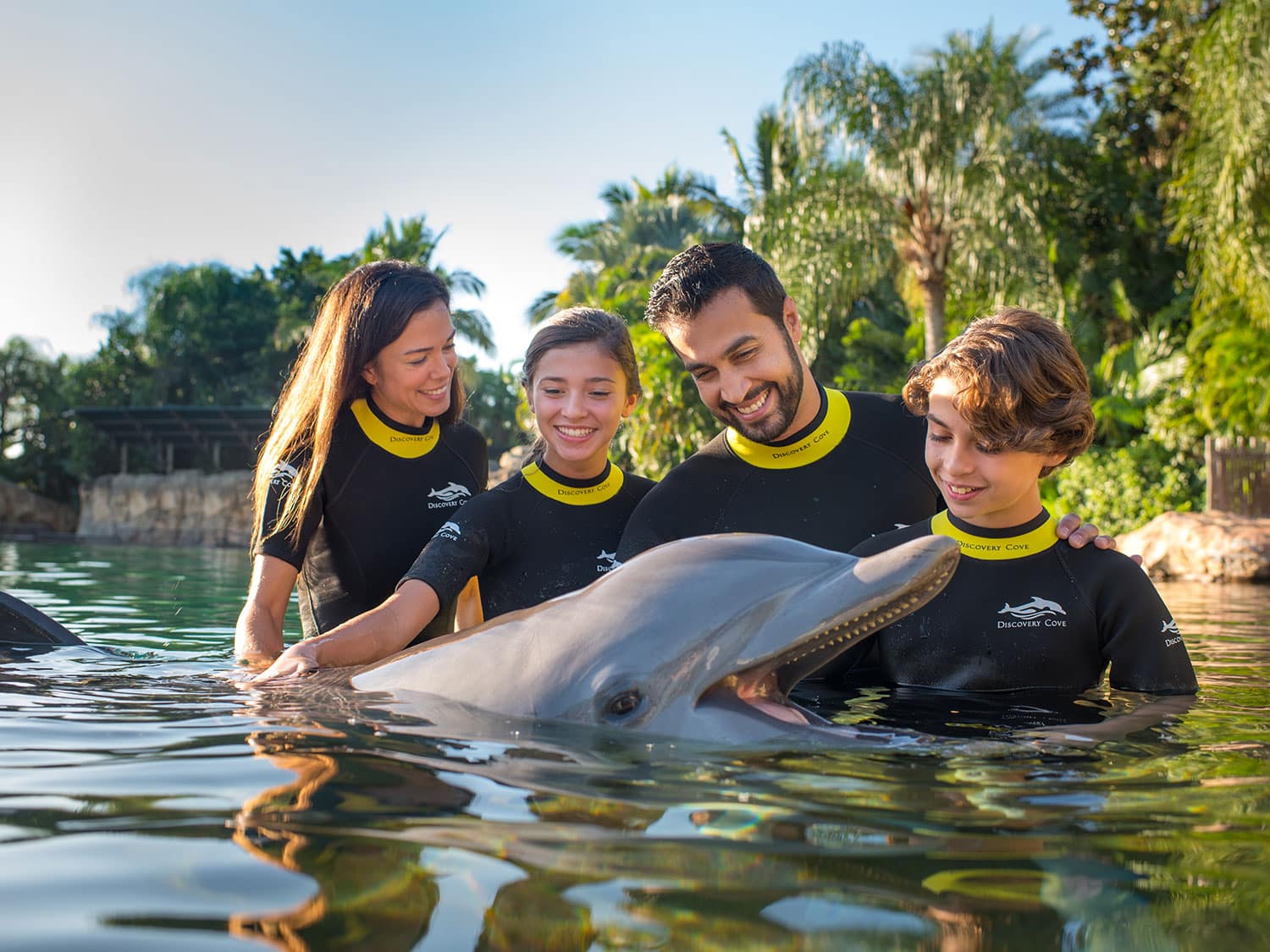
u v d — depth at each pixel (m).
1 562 12.93
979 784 1.73
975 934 1.09
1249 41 15.62
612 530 3.73
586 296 25.38
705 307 3.26
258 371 45.53
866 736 2.07
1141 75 22.39
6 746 1.94
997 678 2.89
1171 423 18.22
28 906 1.13
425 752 1.89
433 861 1.29
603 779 1.72
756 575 2.21
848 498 3.47
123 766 1.79
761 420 3.38
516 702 2.26
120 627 4.80
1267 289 15.94
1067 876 1.27
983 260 17.69
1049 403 2.71
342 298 3.83
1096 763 1.91
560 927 1.09
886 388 20.66
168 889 1.19
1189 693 2.83
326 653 2.86
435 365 3.87
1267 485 16.48
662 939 1.06
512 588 3.60
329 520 3.97
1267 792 1.70
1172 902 1.18
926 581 2.00
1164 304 22.55
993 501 2.85
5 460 41.97
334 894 1.18
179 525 32.97
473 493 4.19
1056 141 18.66
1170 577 13.23
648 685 2.12
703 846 1.36
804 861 1.31
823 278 17.27
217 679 2.78
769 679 2.25
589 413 3.52
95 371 44.72
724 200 25.70
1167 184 18.91
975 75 17.00
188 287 44.78
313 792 1.62
